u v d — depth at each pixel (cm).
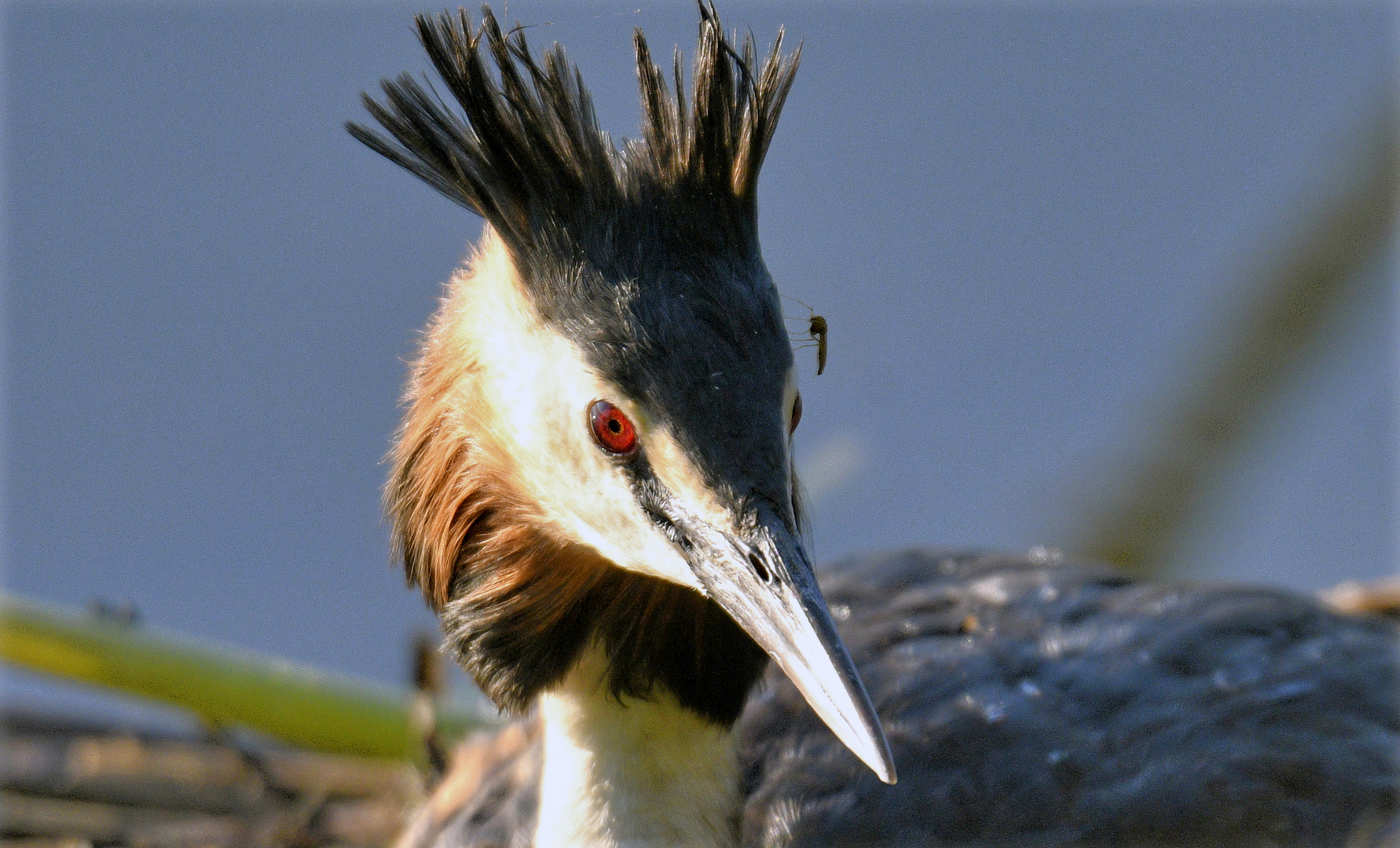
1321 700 1188
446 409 996
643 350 862
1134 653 1232
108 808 1528
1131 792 1127
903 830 1127
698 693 1009
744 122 895
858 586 1370
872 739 797
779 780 1169
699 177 889
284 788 1538
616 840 1023
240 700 1488
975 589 1343
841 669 812
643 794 1026
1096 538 1708
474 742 1407
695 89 885
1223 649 1234
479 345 970
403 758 1527
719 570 852
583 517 918
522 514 966
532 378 917
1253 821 1103
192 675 1477
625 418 873
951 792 1141
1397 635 1299
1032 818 1122
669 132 900
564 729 1037
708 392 851
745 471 848
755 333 864
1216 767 1133
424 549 1022
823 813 1140
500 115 906
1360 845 1077
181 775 1570
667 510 870
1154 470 1694
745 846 1141
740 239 891
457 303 1009
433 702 1499
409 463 1023
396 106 940
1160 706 1186
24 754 1595
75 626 1452
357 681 1539
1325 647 1241
